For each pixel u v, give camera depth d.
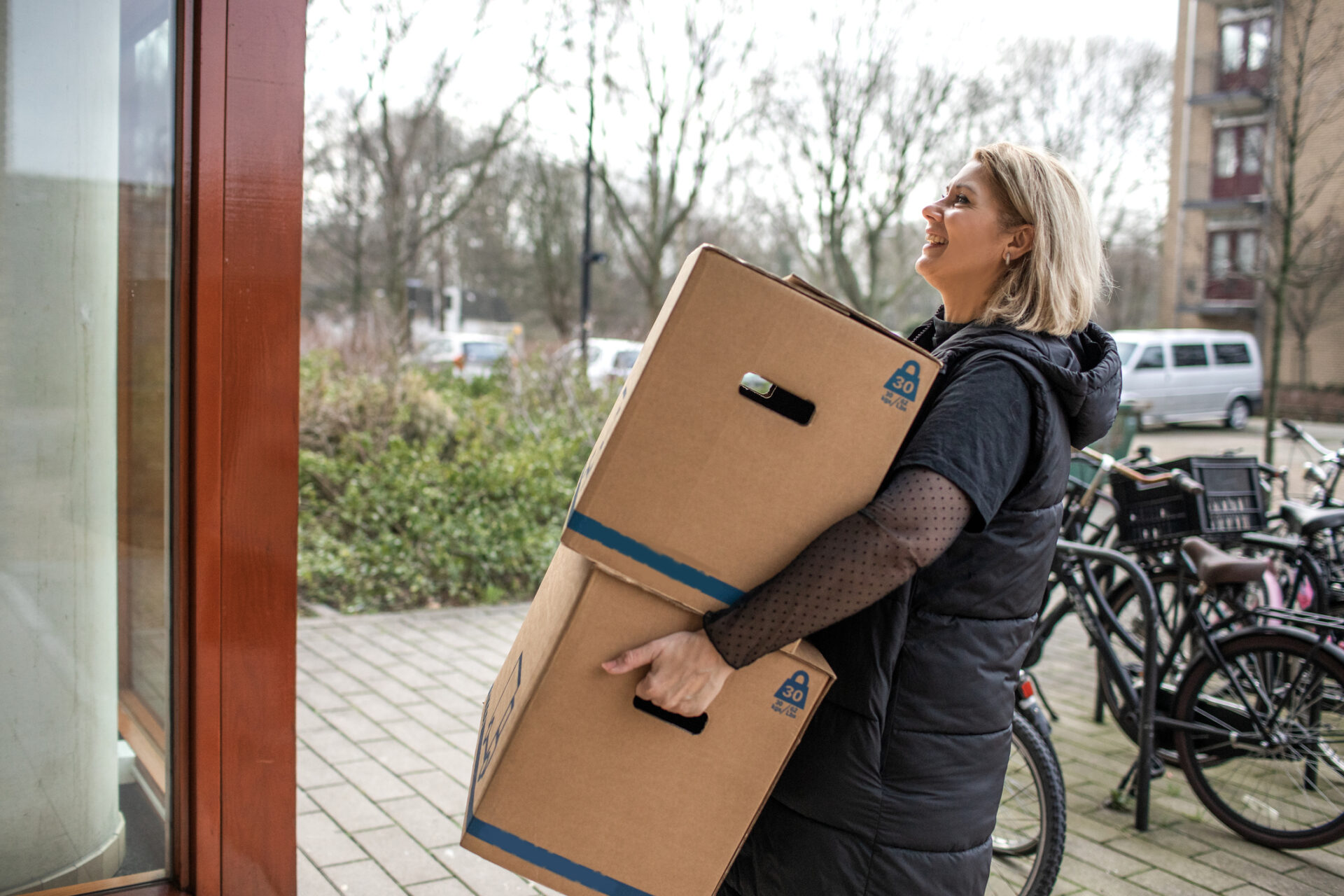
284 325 1.80
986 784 1.53
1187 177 26.05
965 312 1.68
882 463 1.39
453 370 13.16
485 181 24.48
